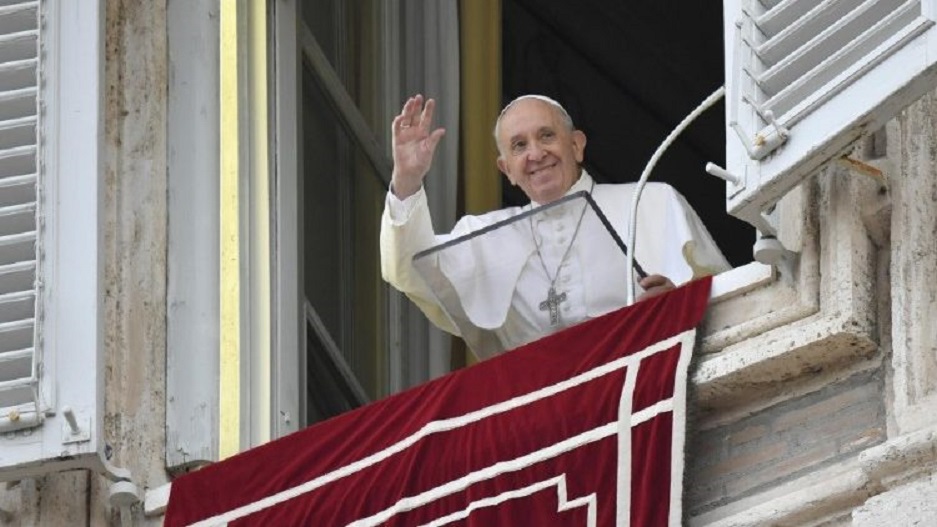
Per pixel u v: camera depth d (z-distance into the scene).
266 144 30.03
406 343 31.94
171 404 29.05
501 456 26.23
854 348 25.78
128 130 30.11
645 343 26.23
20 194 28.75
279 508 27.30
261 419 29.11
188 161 29.94
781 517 25.45
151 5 30.53
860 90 24.97
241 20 30.39
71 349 28.20
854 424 25.67
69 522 28.34
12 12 29.30
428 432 26.72
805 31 25.61
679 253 27.89
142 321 29.36
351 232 31.67
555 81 38.78
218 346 29.23
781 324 26.09
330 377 30.77
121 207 29.78
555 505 25.81
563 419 26.11
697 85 38.84
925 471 24.81
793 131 25.39
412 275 28.34
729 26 26.11
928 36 24.61
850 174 26.19
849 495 25.17
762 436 26.06
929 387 25.28
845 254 25.94
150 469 28.75
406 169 28.17
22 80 29.11
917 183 25.94
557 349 26.52
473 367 26.86
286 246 29.81
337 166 31.64
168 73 30.28
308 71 31.34
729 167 25.77
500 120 29.08
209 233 29.69
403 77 33.00
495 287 28.27
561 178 28.75
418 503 26.48
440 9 33.44
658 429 25.69
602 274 28.09
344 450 27.25
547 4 38.50
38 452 27.95
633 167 39.09
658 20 38.75
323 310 30.97
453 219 32.94
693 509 26.09
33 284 28.45
